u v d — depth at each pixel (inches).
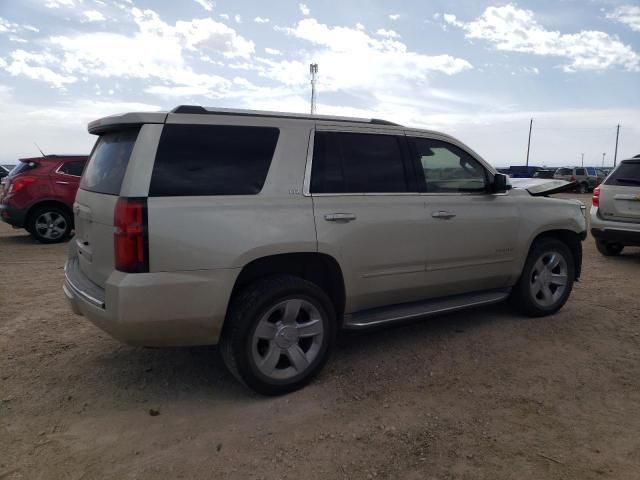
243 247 135.0
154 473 110.7
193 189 132.6
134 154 129.6
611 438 124.2
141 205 125.0
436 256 176.1
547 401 142.6
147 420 132.6
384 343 185.6
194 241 129.2
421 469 112.0
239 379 141.9
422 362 168.9
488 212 190.1
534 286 211.0
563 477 109.2
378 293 165.2
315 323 148.9
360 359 171.3
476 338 190.4
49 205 405.1
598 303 236.4
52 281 274.5
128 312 124.5
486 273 192.7
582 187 1352.1
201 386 151.9
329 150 156.9
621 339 190.2
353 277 157.1
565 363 168.6
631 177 334.6
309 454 117.6
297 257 148.9
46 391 147.8
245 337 136.9
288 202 144.7
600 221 344.8
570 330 199.3
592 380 156.0
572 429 128.2
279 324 143.5
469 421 131.7
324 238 148.5
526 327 202.2
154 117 133.3
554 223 210.7
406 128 176.2
